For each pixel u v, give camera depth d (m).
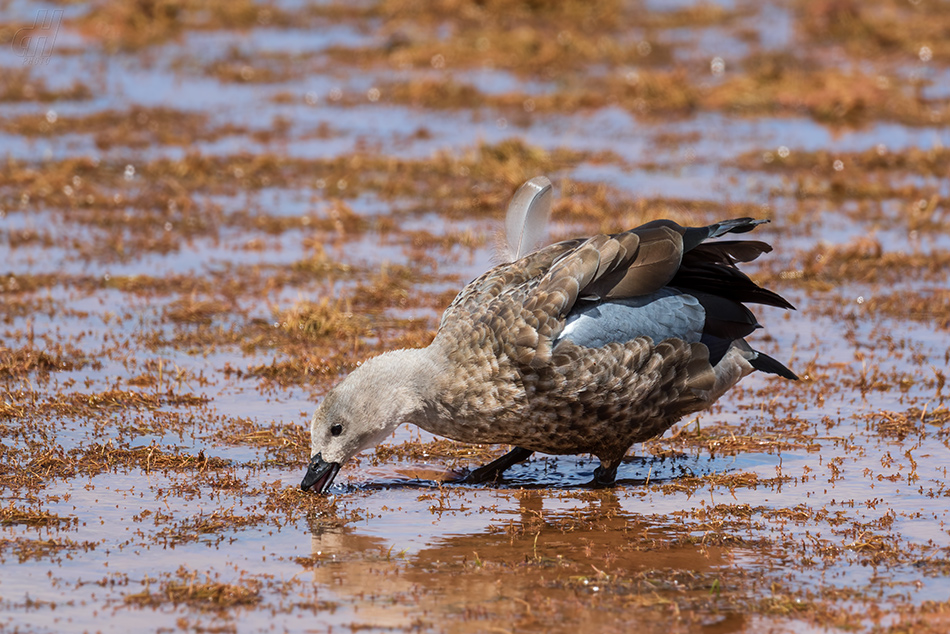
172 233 19.14
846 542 8.55
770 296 10.41
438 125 28.11
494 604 7.47
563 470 10.58
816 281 16.89
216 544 8.48
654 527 8.97
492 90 31.66
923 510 9.21
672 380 9.95
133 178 22.78
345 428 9.60
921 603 7.48
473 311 9.87
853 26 37.47
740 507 9.30
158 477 9.88
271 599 7.52
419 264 17.64
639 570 8.06
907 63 34.41
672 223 10.29
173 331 14.27
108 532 8.64
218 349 13.66
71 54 35.06
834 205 21.27
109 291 16.02
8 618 7.16
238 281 16.58
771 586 7.77
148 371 12.77
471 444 11.05
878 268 17.45
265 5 41.81
